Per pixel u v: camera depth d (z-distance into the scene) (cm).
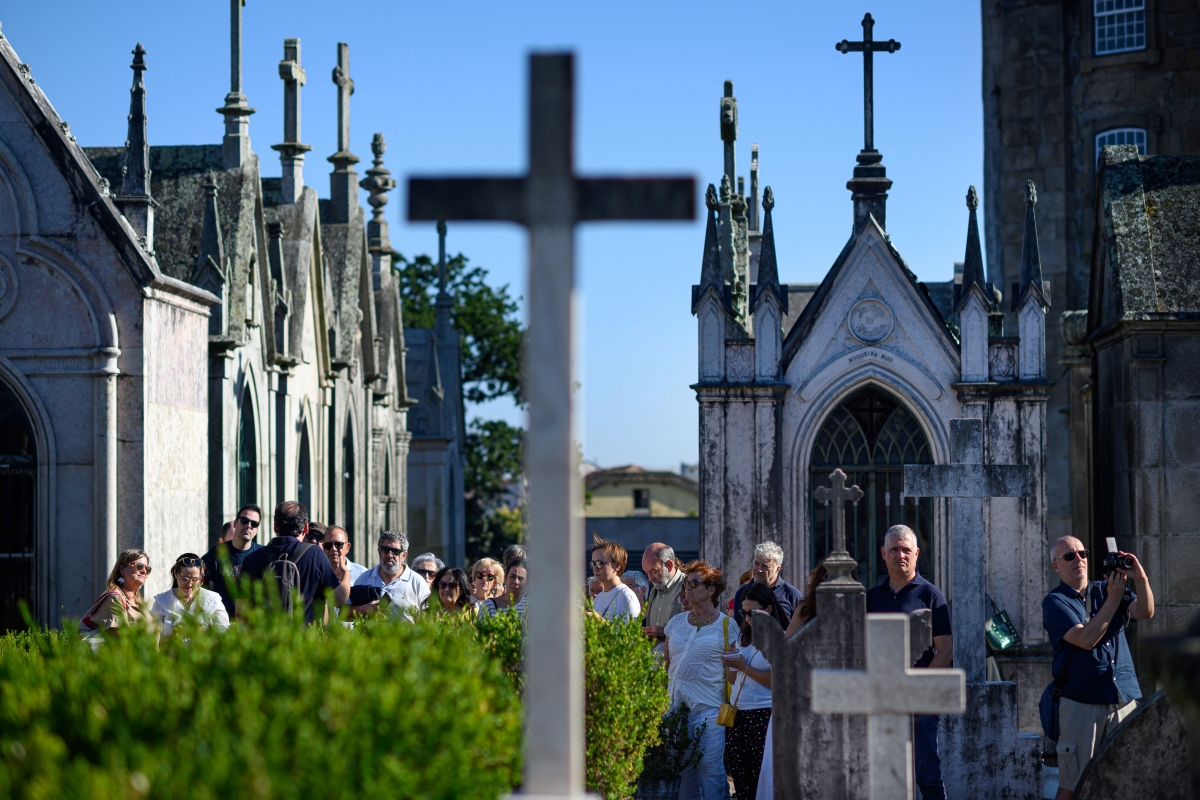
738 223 2783
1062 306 3744
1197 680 609
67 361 1844
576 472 615
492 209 617
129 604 1260
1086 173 3766
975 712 1359
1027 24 3809
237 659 648
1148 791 1045
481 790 648
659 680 1082
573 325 610
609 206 614
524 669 1001
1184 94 3697
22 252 1848
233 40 2564
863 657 1027
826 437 2228
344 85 3416
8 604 1873
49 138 1850
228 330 2259
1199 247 1822
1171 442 1759
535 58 618
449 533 4847
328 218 3406
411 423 4719
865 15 2292
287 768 550
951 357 2202
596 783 996
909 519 2208
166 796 515
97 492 1833
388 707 595
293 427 2711
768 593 1176
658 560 1552
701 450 2209
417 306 7012
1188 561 1748
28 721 612
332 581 1336
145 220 1905
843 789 1020
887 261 2212
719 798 1251
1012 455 2180
